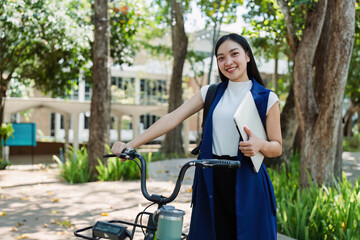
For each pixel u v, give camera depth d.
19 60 15.01
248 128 2.03
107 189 8.55
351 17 5.42
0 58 13.54
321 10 6.36
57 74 15.73
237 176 2.13
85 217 6.02
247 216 2.10
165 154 17.41
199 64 24.22
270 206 2.21
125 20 14.99
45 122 30.05
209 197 2.16
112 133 28.50
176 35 17.22
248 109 2.06
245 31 10.70
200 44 29.61
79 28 10.88
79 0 12.70
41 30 11.91
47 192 8.17
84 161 10.22
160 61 27.62
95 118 9.93
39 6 10.43
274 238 2.18
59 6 10.80
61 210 6.48
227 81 2.39
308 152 6.11
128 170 10.07
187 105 2.41
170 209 1.83
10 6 9.53
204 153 2.27
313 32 6.33
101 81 9.92
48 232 5.16
